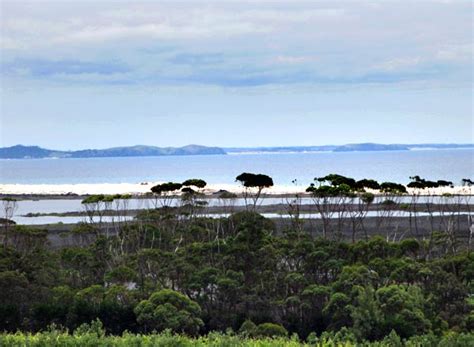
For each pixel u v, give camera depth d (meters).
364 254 151.62
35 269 147.62
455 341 98.44
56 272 151.50
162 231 191.50
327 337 104.62
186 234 188.75
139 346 80.00
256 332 117.88
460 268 140.00
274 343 87.31
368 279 128.75
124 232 192.00
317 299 131.25
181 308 122.81
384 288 118.25
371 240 157.75
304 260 146.75
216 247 153.25
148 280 148.62
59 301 131.25
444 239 194.25
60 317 126.75
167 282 151.00
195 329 121.62
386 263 139.62
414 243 159.88
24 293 132.50
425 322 111.94
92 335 83.50
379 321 111.25
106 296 132.38
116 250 177.62
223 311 135.12
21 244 189.00
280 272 145.25
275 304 134.00
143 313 121.12
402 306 113.56
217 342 83.06
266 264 146.25
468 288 131.75
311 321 129.00
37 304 129.12
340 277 134.62
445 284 129.00
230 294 136.25
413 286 125.25
